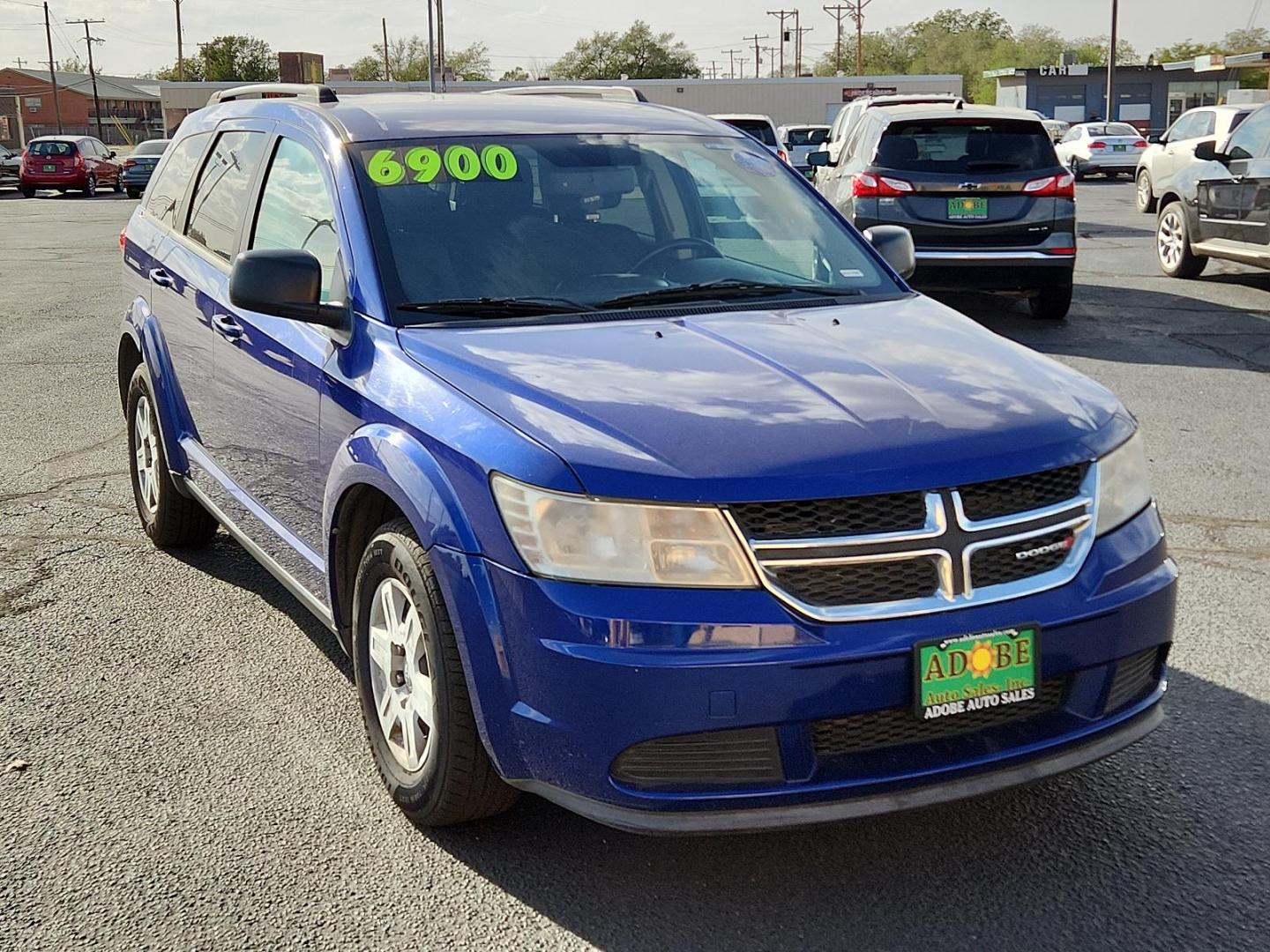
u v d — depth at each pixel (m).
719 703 2.66
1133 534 3.08
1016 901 2.96
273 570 4.25
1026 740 2.88
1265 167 12.29
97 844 3.25
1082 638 2.90
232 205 4.71
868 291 4.07
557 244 3.88
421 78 110.50
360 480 3.32
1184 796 3.42
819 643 2.68
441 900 3.00
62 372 9.68
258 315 4.18
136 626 4.73
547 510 2.77
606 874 3.10
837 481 2.73
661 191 4.20
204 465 4.85
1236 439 7.23
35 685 4.21
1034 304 11.48
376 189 3.87
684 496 2.71
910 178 10.48
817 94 61.97
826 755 2.78
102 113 120.31
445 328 3.50
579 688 2.71
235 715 3.99
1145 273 14.59
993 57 136.38
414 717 3.26
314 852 3.20
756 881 3.06
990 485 2.85
